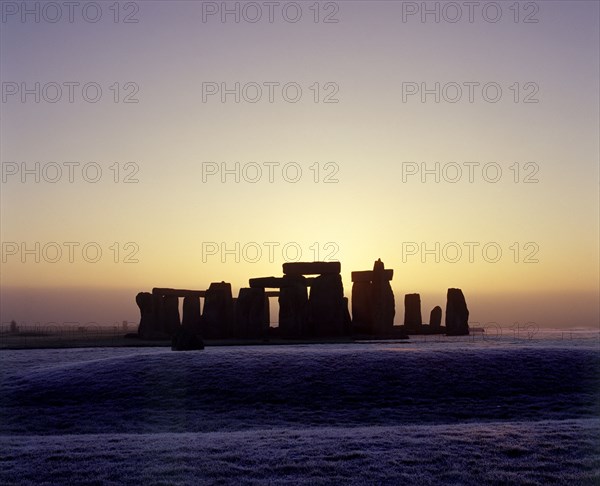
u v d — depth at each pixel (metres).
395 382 35.41
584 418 30.27
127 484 17.69
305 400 33.09
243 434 24.91
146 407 32.22
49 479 18.16
